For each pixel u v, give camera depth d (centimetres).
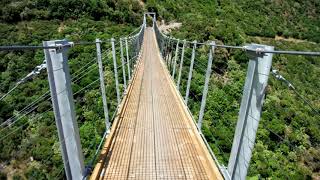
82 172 321
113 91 1138
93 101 1130
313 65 3431
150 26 4534
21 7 3556
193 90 1266
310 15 8369
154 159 441
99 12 3919
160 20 4762
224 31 3475
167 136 536
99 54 457
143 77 1194
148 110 712
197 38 3080
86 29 3278
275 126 1288
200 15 5000
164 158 445
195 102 1130
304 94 2345
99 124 984
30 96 1277
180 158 445
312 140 1371
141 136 534
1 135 945
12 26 3272
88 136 927
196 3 5678
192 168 415
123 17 4200
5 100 1209
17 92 1279
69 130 291
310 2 8744
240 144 273
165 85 1041
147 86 1016
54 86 277
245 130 265
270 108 1426
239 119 274
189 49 1595
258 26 5862
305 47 5725
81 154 318
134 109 718
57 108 283
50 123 1036
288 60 3238
